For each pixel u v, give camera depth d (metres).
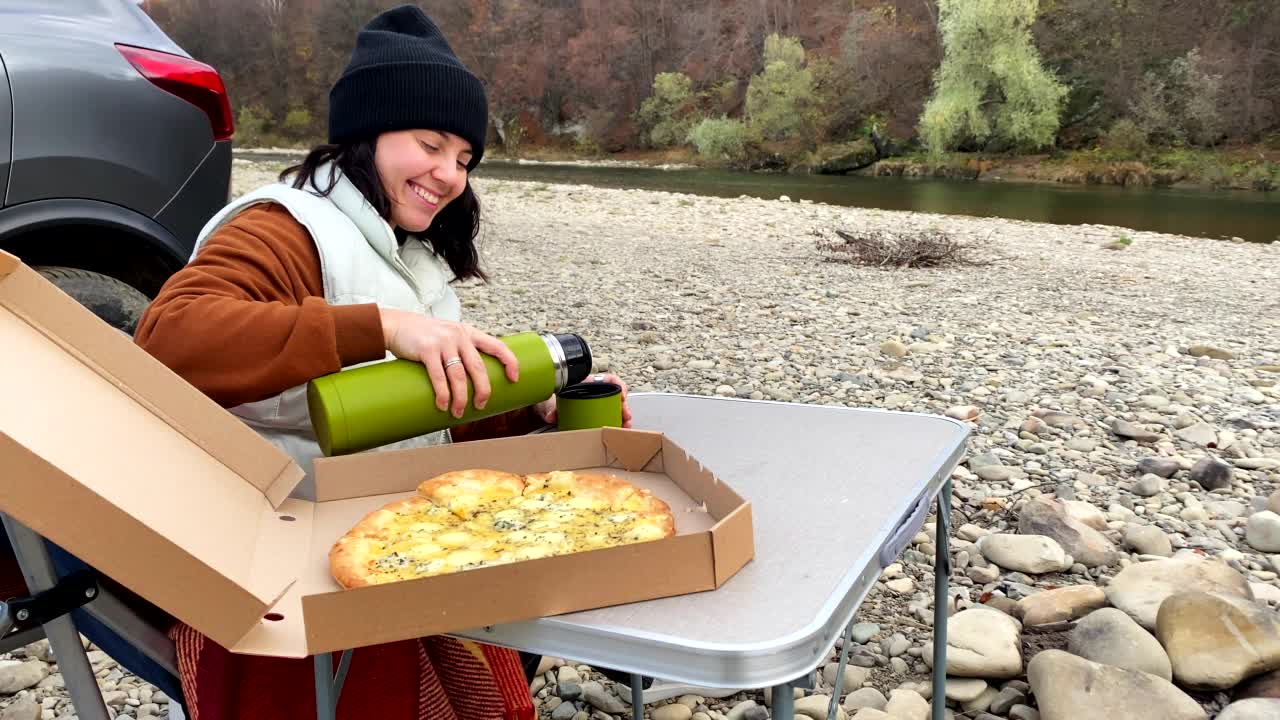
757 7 44.41
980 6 30.47
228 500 0.99
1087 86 32.72
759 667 0.79
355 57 1.47
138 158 2.62
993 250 10.75
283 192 1.41
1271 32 29.81
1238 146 28.91
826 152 35.44
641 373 4.78
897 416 1.60
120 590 1.03
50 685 2.09
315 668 0.94
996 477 3.28
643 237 11.51
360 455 1.13
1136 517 2.97
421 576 0.83
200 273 1.23
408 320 1.20
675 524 1.04
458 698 1.23
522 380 1.23
